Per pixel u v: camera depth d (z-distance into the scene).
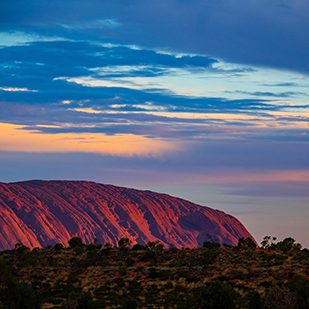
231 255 146.75
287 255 143.88
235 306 92.44
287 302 88.75
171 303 101.94
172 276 123.44
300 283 93.94
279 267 126.62
